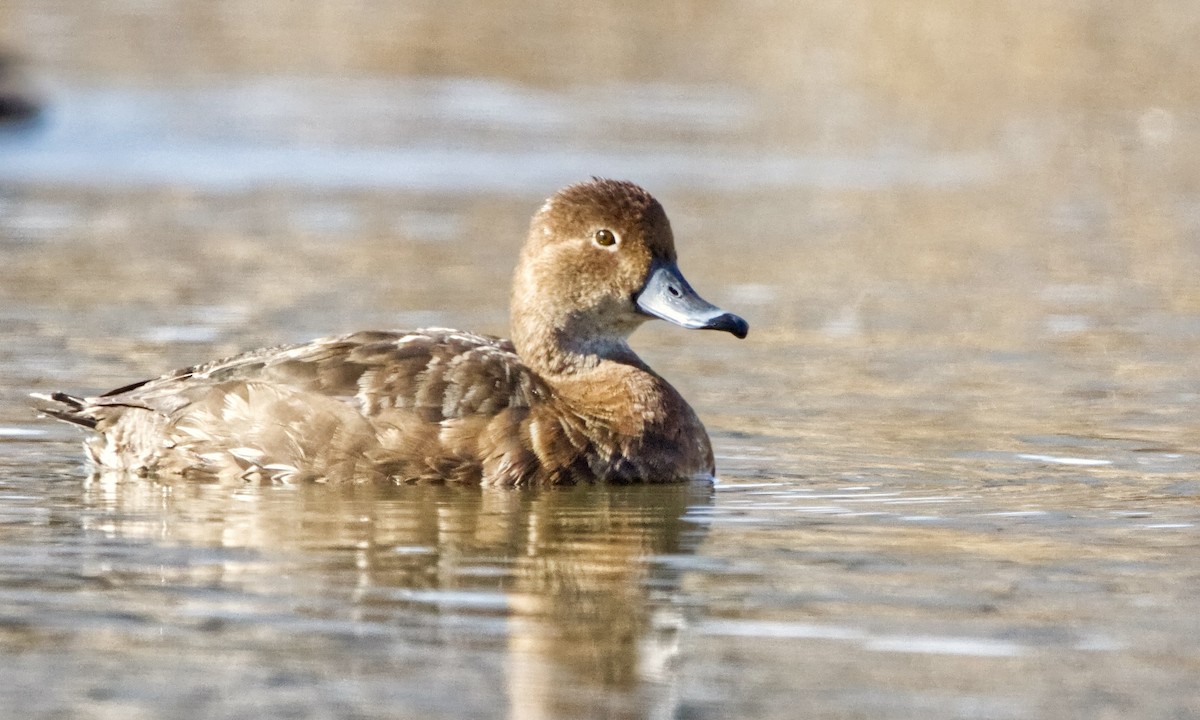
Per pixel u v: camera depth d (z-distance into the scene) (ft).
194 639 30.50
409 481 42.16
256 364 43.37
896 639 30.73
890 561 35.68
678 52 146.61
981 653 29.99
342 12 161.48
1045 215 96.63
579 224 44.91
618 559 35.76
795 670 29.19
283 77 137.90
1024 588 33.68
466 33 153.79
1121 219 95.40
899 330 66.03
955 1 144.66
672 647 30.32
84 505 39.86
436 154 112.16
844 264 81.00
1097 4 147.02
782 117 128.16
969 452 46.65
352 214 91.81
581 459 42.63
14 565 34.68
